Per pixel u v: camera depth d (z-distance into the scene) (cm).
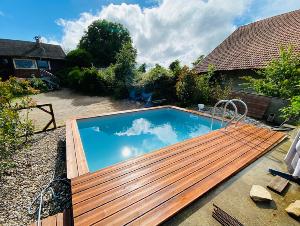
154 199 267
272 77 901
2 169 421
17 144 538
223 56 1486
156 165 358
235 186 309
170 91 1291
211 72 1305
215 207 263
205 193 287
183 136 762
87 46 3344
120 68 1500
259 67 1077
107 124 848
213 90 1162
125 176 322
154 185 298
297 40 1083
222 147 435
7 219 298
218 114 884
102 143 697
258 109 838
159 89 1312
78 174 349
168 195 275
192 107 1094
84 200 265
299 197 285
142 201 263
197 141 470
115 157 593
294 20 1248
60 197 352
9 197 351
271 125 734
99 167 532
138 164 361
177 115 970
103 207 252
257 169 358
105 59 3275
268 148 437
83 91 1770
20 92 715
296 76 815
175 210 248
